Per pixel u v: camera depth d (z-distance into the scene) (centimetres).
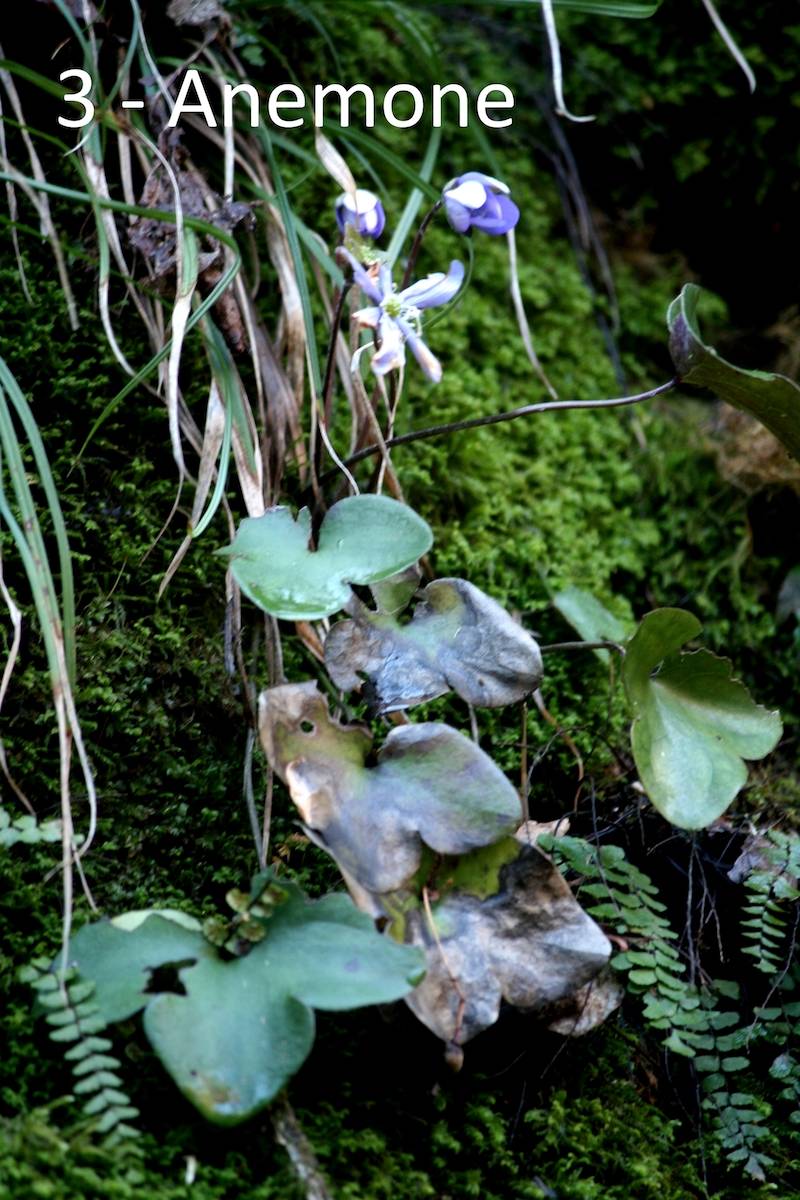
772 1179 60
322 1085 57
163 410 67
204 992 54
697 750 60
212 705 63
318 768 57
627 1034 61
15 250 67
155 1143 54
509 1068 59
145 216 63
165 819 61
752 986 63
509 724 68
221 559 66
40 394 66
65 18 68
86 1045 53
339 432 72
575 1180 57
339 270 69
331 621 65
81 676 62
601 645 63
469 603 60
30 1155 52
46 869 58
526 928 57
